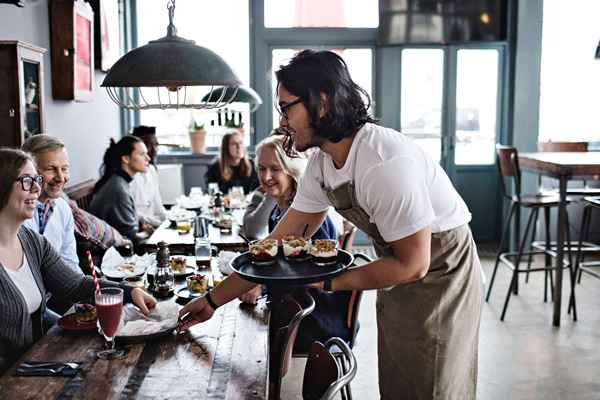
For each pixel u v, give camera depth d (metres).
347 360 1.62
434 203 1.83
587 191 4.72
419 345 1.93
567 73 6.48
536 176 6.26
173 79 2.47
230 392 1.51
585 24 6.43
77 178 5.04
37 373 1.61
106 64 5.65
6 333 2.01
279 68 1.67
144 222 4.70
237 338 1.88
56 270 2.27
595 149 6.34
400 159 1.65
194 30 6.60
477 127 6.69
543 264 5.92
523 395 3.19
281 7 6.61
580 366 3.54
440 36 6.43
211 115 6.73
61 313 2.69
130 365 1.67
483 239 6.85
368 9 6.61
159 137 6.76
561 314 4.46
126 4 6.43
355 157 1.71
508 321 4.29
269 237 2.04
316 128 1.65
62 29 4.45
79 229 3.53
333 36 6.59
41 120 3.57
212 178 5.87
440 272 1.88
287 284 1.65
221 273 2.68
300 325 2.45
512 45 6.43
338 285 1.69
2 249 2.09
